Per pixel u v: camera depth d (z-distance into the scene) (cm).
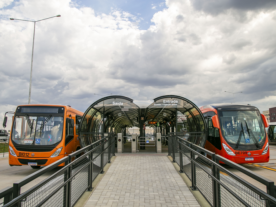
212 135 1125
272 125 2712
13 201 220
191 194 546
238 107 1087
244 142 998
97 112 1279
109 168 867
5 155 1738
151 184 638
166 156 1173
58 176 350
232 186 333
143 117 1658
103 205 476
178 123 1377
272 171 928
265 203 242
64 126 981
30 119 968
